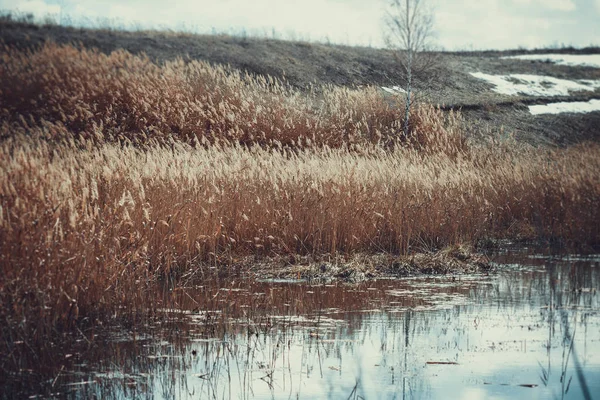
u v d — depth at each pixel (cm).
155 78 2442
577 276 1200
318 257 1243
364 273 1187
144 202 1109
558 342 776
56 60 2506
